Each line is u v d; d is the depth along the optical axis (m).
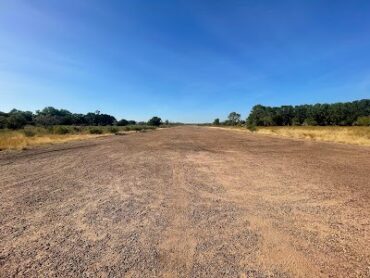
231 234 4.58
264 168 10.77
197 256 3.84
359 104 91.94
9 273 3.41
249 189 7.49
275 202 6.33
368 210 5.76
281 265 3.60
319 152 15.97
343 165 11.38
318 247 4.11
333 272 3.43
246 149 18.14
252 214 5.54
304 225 4.96
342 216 5.41
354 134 26.67
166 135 38.19
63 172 9.89
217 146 20.42
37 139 24.14
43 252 3.96
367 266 3.57
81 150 17.22
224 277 3.31
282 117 97.25
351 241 4.31
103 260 3.72
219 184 8.08
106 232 4.66
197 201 6.42
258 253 3.93
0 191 7.28
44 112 95.19
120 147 19.38
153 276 3.34
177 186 7.84
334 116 85.94
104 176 9.21
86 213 5.58
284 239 4.39
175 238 4.43
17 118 47.78
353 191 7.24
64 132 36.47
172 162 12.40
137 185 7.96
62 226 4.91
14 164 11.65
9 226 4.91
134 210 5.77
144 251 3.99
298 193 7.07
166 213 5.59
